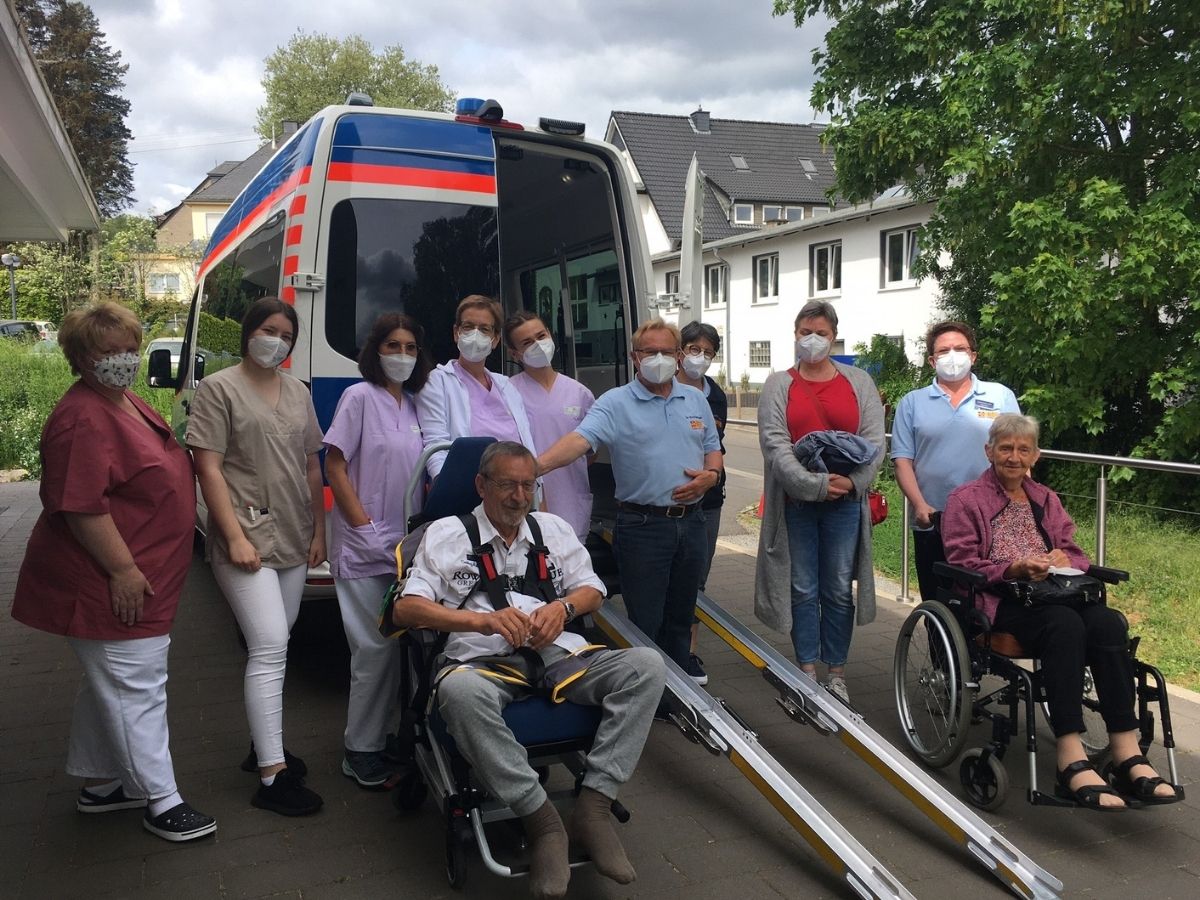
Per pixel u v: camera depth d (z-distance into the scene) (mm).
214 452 3400
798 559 4465
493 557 3207
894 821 3506
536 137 4887
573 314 5965
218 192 51906
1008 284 9422
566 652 3119
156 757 3248
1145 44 9266
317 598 4352
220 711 4535
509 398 3943
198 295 7293
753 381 26609
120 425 3072
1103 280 9070
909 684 4367
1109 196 8836
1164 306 9484
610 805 2859
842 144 11320
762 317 26078
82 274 31016
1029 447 3807
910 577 7078
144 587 3105
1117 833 3402
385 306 4398
